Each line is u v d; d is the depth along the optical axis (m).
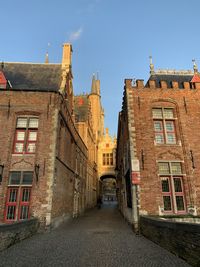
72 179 17.95
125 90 13.85
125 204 16.55
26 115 12.40
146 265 5.38
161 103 13.27
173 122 13.09
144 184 11.28
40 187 10.87
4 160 11.26
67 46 18.06
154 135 12.52
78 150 21.47
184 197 11.41
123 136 17.50
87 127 29.45
